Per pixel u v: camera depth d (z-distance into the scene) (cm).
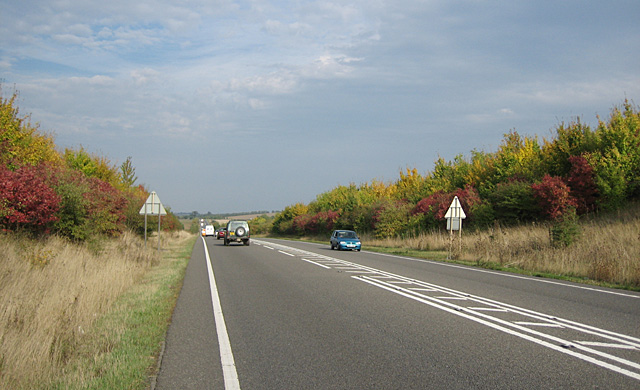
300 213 8375
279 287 1316
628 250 1769
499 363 591
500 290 1253
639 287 1318
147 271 1722
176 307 1008
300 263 2119
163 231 4725
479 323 830
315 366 587
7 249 1281
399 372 559
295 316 904
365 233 4991
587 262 1756
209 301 1086
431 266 1997
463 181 4369
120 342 700
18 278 1031
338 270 1791
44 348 593
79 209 1877
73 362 597
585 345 677
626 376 537
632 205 2755
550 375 542
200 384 525
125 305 991
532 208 3144
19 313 717
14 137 2014
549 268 1781
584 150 3153
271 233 10194
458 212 2473
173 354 646
